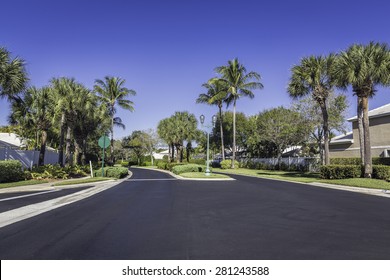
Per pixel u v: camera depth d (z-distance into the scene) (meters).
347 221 8.96
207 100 51.28
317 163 36.72
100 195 15.37
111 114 47.72
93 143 57.19
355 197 14.84
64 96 30.62
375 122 31.67
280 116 42.59
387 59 20.55
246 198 13.93
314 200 13.46
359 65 20.80
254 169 47.22
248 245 6.50
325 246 6.43
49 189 18.48
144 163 75.62
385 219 9.29
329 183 21.58
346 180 21.66
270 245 6.50
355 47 21.41
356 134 34.69
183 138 60.75
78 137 39.78
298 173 33.97
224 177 27.03
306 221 8.93
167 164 47.12
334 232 7.62
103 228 8.10
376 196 15.48
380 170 21.62
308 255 5.89
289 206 11.66
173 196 14.67
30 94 28.95
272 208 11.19
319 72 25.09
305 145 44.41
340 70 21.58
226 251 6.12
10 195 15.55
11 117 38.91
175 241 6.83
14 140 42.72
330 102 35.50
